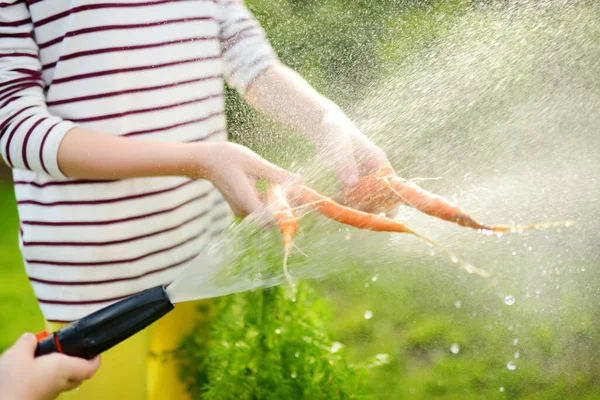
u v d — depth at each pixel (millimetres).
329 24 4207
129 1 1769
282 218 1660
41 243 1847
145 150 1699
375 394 2449
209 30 1930
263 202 1692
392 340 2867
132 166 1689
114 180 1802
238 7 2100
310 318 2217
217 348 2072
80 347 1319
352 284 3057
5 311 3330
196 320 2121
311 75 3990
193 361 2119
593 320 2918
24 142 1667
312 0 4199
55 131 1667
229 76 2059
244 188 1697
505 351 2812
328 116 1954
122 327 1326
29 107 1696
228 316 2123
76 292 1857
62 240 1828
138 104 1816
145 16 1794
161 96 1842
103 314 1330
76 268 1843
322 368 2104
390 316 3006
